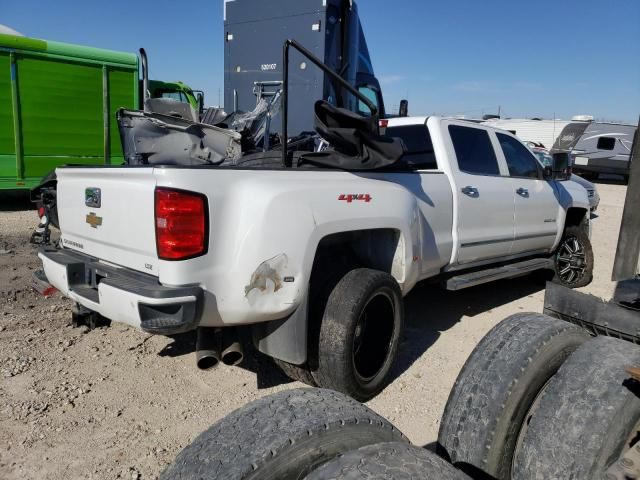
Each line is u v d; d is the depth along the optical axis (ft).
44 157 35.76
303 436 5.36
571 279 22.38
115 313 9.96
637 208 7.36
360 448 5.12
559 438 6.22
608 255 30.12
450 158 15.74
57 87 35.63
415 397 12.54
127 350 14.08
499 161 17.99
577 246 22.27
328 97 27.61
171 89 44.75
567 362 6.87
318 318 11.50
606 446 5.97
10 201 38.19
